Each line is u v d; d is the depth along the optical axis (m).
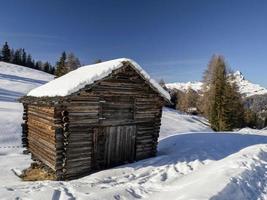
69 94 14.12
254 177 13.31
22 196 10.57
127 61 15.97
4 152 22.45
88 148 15.52
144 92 17.78
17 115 34.34
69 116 14.69
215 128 48.12
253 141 25.55
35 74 101.19
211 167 15.48
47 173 16.36
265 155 18.36
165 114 58.09
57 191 11.39
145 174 15.31
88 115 15.38
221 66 48.69
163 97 18.33
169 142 24.42
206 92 52.31
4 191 11.04
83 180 14.05
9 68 103.00
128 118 17.14
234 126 48.41
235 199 10.52
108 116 16.20
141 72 16.83
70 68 89.88
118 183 13.62
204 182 12.00
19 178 16.39
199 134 28.00
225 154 20.28
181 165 16.92
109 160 16.50
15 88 60.78
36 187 12.18
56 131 14.62
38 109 17.20
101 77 15.19
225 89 47.19
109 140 16.45
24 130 19.25
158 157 18.36
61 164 14.80
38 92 17.53
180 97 93.12
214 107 48.03
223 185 11.27
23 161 19.97
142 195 11.51
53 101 14.26
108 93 16.08
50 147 15.57
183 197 10.20
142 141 18.09
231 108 46.94
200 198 9.88
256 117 75.12
